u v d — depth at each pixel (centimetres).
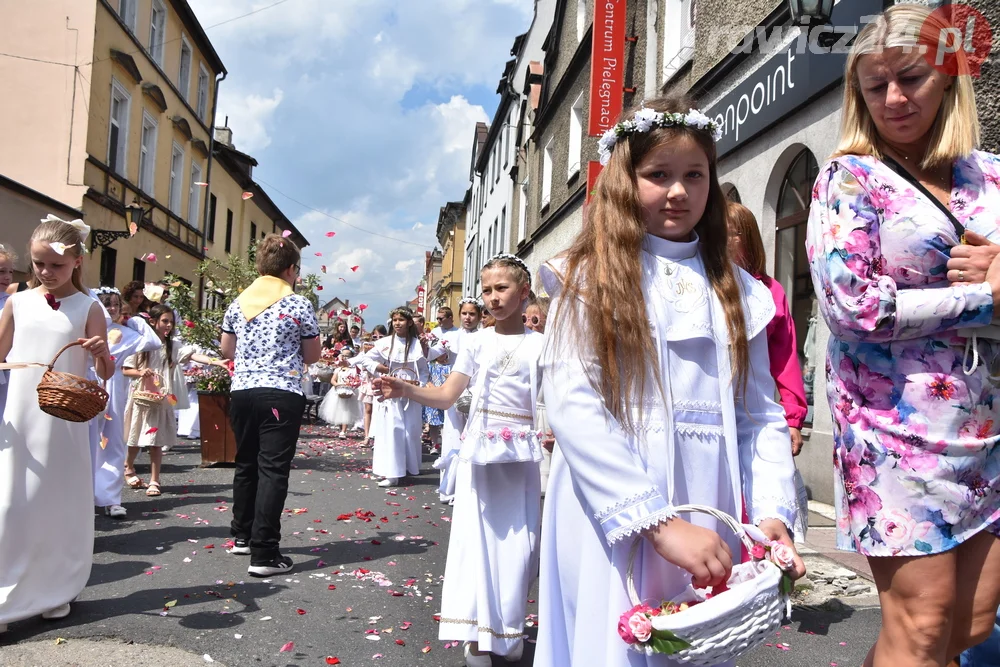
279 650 334
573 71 1602
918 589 183
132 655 321
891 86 190
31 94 1591
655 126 172
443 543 556
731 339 174
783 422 179
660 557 162
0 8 1586
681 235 179
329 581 446
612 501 153
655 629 140
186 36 2319
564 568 173
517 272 355
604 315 163
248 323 475
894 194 191
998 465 187
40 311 364
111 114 1769
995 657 230
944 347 184
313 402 1759
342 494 752
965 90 193
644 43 1121
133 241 1941
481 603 317
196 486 753
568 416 163
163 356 730
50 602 353
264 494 455
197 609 384
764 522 162
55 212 1459
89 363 411
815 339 688
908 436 184
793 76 686
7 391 355
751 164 793
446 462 607
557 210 1694
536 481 348
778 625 145
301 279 1022
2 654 315
